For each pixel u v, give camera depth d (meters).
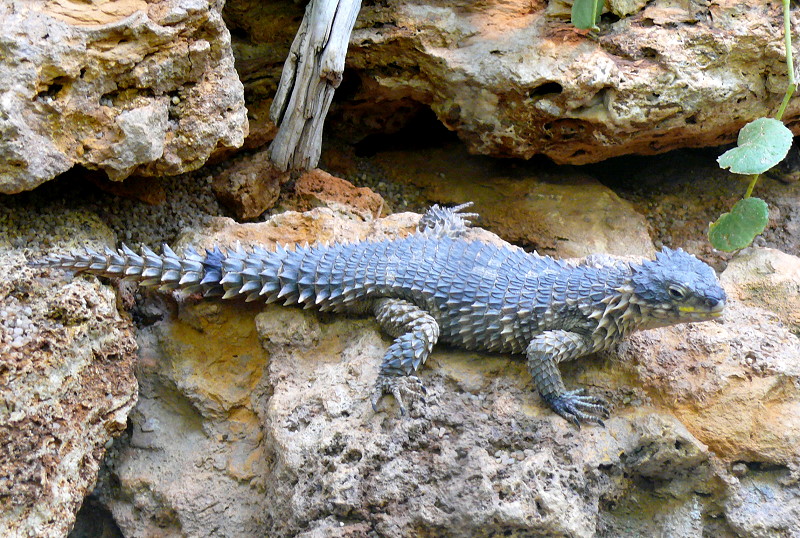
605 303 1.16
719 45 1.32
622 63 1.33
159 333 1.22
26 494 1.12
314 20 1.30
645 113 1.33
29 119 1.17
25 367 1.13
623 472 1.16
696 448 1.15
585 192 1.42
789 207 1.44
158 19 1.22
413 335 1.17
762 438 1.16
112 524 1.22
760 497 1.16
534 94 1.34
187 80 1.24
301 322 1.21
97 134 1.20
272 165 1.33
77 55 1.19
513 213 1.41
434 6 1.35
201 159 1.25
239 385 1.21
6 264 1.17
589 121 1.34
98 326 1.17
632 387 1.18
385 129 1.46
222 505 1.18
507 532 1.12
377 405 1.16
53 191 1.24
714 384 1.17
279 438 1.16
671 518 1.17
